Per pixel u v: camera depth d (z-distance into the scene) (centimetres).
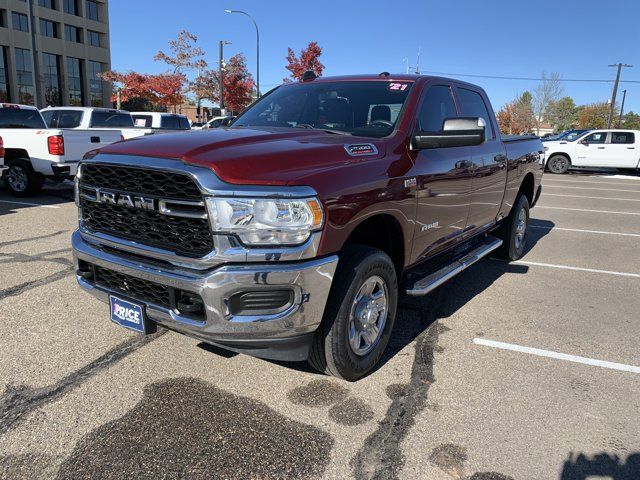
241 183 265
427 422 302
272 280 270
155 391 325
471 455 274
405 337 422
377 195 320
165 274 282
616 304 517
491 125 547
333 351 314
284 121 429
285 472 257
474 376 358
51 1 5197
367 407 316
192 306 279
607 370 373
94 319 429
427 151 392
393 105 401
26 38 4997
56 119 1359
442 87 455
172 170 273
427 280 405
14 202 983
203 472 255
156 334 407
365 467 263
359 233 360
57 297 475
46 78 5275
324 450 275
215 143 302
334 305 306
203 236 271
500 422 304
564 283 585
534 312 488
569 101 8406
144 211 294
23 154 1038
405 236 364
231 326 272
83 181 333
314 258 281
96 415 298
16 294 479
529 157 636
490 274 615
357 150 333
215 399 318
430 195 387
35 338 391
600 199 1389
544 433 295
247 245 266
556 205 1256
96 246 328
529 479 258
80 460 260
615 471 266
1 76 4856
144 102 4991
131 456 264
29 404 306
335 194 288
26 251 625
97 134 1070
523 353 397
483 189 496
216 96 3644
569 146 2177
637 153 2092
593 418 312
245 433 286
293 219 269
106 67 5881
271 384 338
